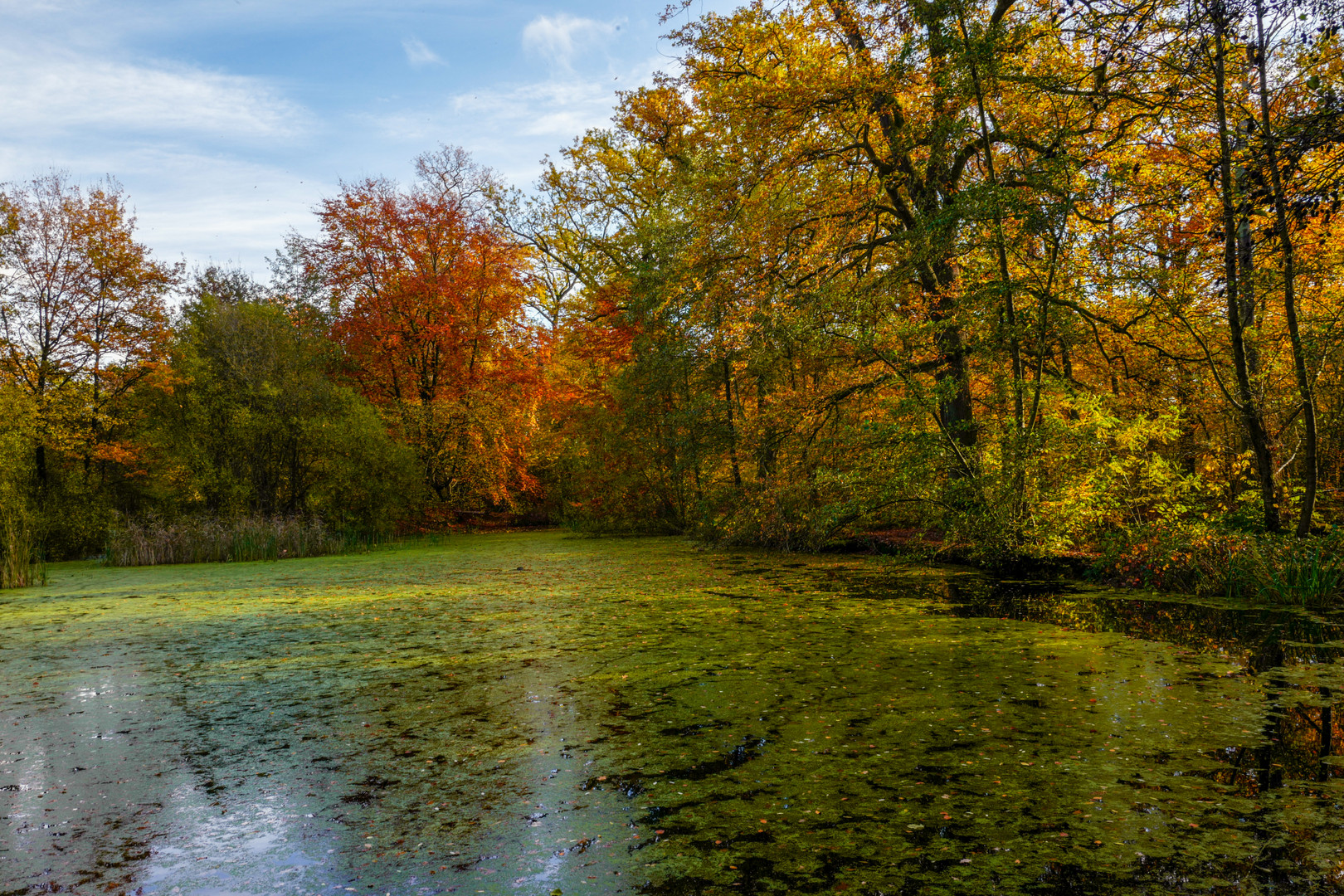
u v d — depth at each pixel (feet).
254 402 61.67
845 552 44.14
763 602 27.22
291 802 11.15
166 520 58.39
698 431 56.80
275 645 22.47
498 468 80.23
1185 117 31.17
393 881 8.78
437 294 81.87
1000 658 18.26
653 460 65.31
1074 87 31.99
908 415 33.86
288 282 100.42
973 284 33.42
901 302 39.01
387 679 18.13
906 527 47.14
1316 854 8.71
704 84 46.91
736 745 12.90
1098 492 31.19
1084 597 26.76
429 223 84.02
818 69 39.19
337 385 73.26
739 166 44.96
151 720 15.40
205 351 64.03
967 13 31.37
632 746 13.04
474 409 79.15
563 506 81.92
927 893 8.11
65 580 41.96
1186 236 33.81
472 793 11.29
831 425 44.86
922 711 14.34
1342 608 23.67
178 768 12.65
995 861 8.76
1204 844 9.02
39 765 12.96
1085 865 8.59
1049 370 35.06
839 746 12.66
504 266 85.10
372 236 81.46
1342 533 25.64
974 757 11.96
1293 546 25.62
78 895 8.66
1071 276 34.45
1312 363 27.73
